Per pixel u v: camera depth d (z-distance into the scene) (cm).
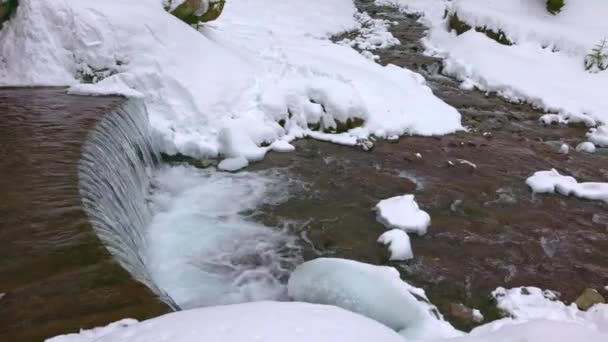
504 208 571
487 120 824
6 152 432
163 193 575
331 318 232
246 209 550
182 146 641
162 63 666
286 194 580
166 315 239
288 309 240
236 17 1168
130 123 576
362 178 618
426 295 434
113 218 407
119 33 666
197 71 686
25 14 638
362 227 523
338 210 552
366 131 725
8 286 279
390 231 493
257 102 707
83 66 652
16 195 366
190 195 573
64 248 314
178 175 611
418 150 699
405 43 1212
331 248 491
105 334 237
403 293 375
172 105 651
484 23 1109
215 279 446
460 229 528
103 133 500
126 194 493
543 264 481
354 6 1595
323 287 390
